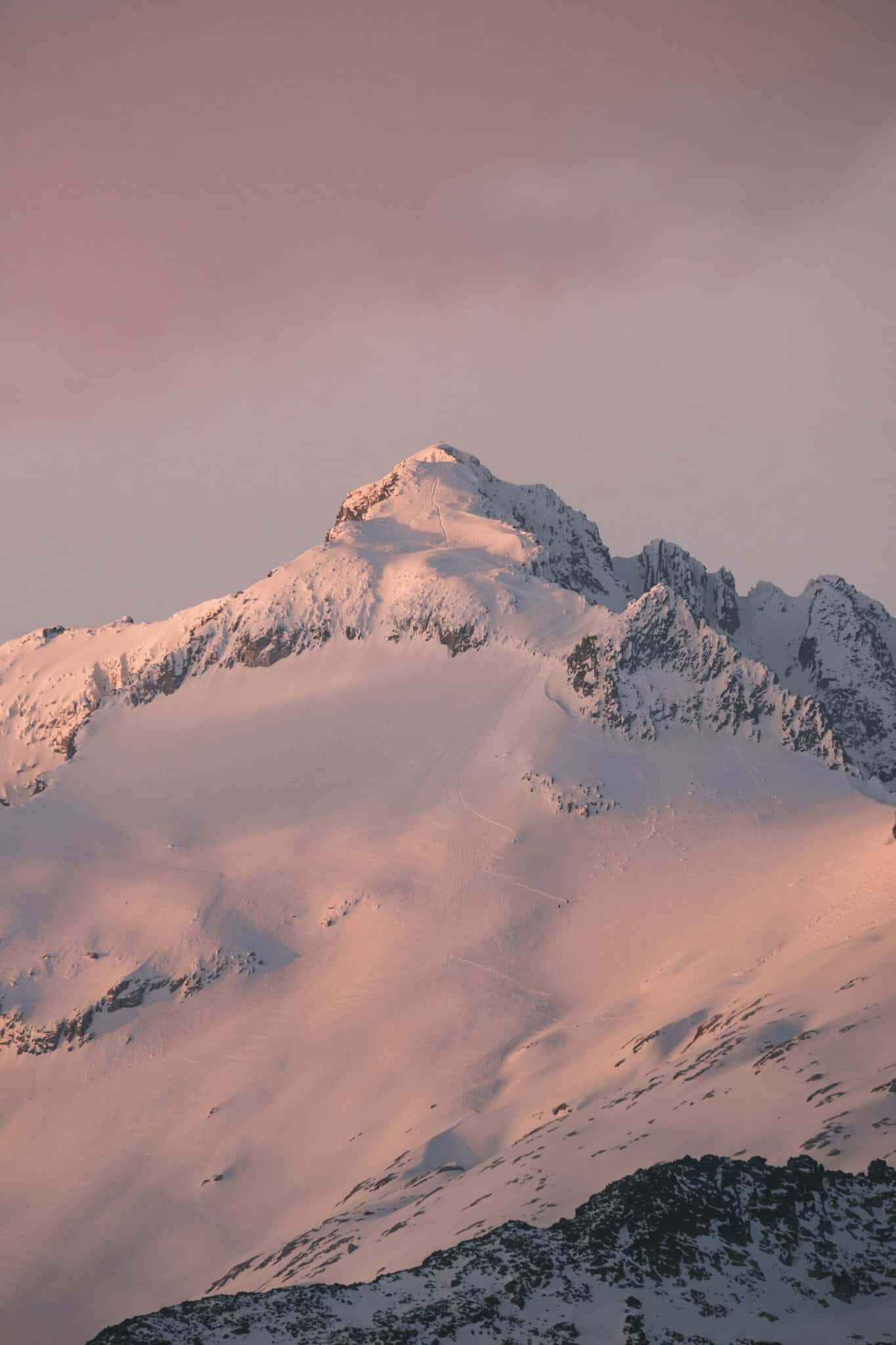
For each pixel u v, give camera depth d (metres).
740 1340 153.12
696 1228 174.25
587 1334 151.75
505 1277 163.25
